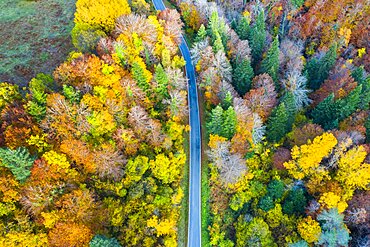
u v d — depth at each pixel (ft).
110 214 202.80
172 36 278.26
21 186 186.80
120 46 235.61
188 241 232.53
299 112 280.10
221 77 265.75
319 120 270.46
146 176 225.76
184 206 242.78
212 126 245.86
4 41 288.51
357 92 250.98
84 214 191.42
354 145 226.58
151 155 230.27
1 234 178.29
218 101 260.42
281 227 223.10
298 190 222.69
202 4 317.22
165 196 221.05
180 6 328.49
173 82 253.24
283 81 278.87
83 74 220.23
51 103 201.05
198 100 288.92
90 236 188.55
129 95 228.43
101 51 244.22
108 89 221.66
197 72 297.12
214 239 226.38
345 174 221.66
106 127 212.23
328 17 362.33
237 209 234.58
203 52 269.23
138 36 254.47
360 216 215.10
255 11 353.92
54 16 312.09
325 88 284.20
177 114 247.50
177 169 232.32
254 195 235.61
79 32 253.85
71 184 198.49
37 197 185.57
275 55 272.10
